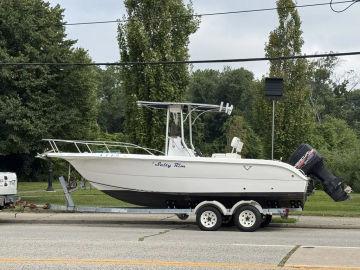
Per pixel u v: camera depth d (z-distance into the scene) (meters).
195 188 19.88
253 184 19.56
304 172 20.59
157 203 20.62
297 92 35.81
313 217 24.12
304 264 11.30
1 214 24.84
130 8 27.14
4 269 10.68
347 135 77.88
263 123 36.41
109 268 10.84
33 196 33.66
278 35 37.03
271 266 11.08
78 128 31.02
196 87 103.62
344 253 12.93
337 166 49.41
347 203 29.83
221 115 97.69
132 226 20.70
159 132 26.16
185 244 14.66
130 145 21.67
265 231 19.31
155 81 26.08
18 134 29.06
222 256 12.45
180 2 27.08
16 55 30.16
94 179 20.69
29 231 18.12
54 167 43.16
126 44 26.88
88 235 16.92
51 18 31.05
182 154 20.84
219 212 19.33
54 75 29.78
